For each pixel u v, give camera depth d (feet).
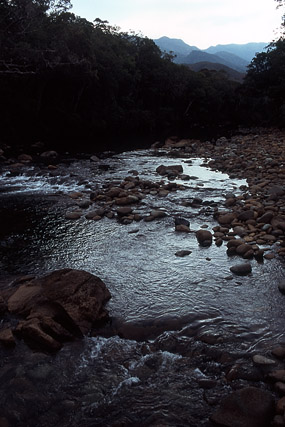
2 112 90.84
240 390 13.48
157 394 14.10
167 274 23.67
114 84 124.67
